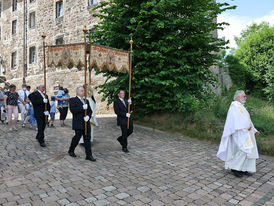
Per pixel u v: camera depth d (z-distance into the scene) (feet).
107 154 18.61
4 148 18.66
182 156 18.72
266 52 54.44
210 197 11.57
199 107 29.73
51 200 10.39
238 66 55.88
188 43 27.78
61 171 14.23
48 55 18.58
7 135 23.54
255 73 54.19
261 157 19.25
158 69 27.71
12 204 9.80
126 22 28.30
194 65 28.25
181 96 27.37
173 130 27.73
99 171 14.57
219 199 11.39
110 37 28.96
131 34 26.58
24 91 28.81
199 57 28.78
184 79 27.40
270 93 47.73
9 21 73.00
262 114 29.66
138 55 27.20
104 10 29.81
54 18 58.70
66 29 55.83
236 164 14.25
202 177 14.30
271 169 16.24
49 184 12.16
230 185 13.21
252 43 56.54
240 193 12.17
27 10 66.23
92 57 17.75
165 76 28.17
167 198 11.25
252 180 14.08
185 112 29.19
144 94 28.50
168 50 26.27
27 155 17.21
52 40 59.16
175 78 27.17
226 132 14.58
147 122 31.86
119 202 10.57
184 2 27.30
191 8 28.25
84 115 17.01
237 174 14.47
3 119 32.19
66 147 20.10
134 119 33.88
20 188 11.48
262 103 39.19
